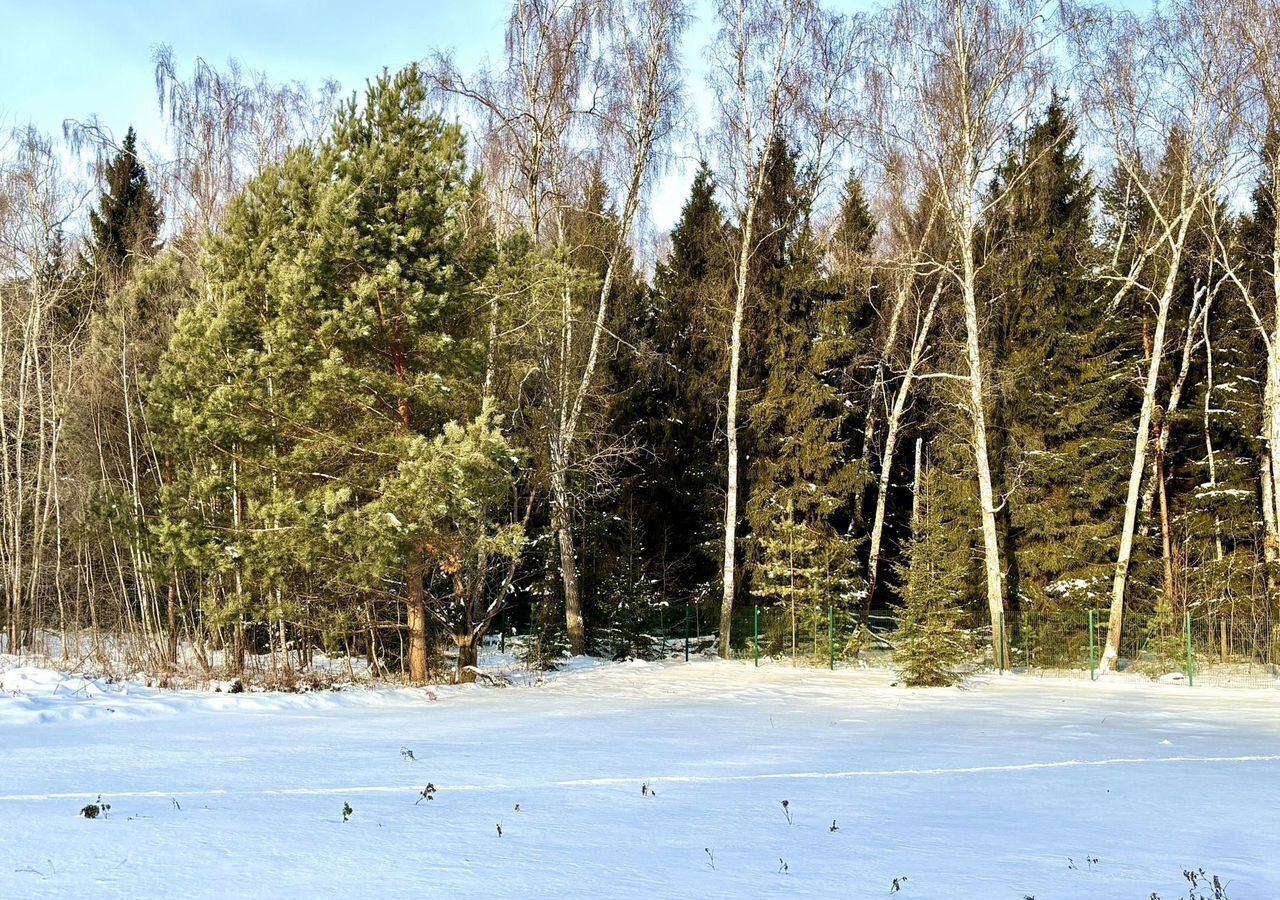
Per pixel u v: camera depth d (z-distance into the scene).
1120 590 25.56
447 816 7.52
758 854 6.36
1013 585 30.73
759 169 29.66
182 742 12.23
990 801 8.54
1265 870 6.22
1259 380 31.61
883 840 6.86
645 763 10.59
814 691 20.81
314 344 19.36
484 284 21.28
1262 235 31.81
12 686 17.91
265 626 25.69
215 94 27.81
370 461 20.27
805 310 33.50
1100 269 28.91
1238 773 10.38
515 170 26.83
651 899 5.25
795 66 29.02
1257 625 26.58
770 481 32.47
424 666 22.08
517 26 26.39
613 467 31.00
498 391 25.23
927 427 36.12
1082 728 14.58
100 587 30.14
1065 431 29.81
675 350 36.84
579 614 28.48
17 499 30.62
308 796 8.39
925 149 26.81
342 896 5.23
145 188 37.78
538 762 10.59
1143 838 7.11
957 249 31.70
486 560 24.06
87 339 31.95
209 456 20.45
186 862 5.93
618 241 28.55
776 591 30.03
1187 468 31.66
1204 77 24.55
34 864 5.83
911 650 21.70
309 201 20.83
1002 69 25.69
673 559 36.44
